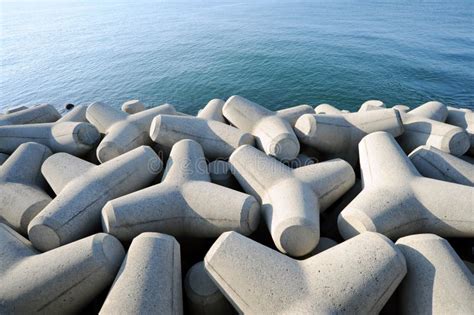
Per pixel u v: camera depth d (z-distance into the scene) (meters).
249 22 38.72
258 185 3.83
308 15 42.25
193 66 20.44
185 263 3.54
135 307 2.36
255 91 16.11
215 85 17.11
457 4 46.31
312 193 3.60
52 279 2.70
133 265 2.66
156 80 18.30
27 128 5.31
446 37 25.59
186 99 15.71
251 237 3.66
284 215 3.13
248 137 4.81
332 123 4.84
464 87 15.71
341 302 2.38
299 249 3.08
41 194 3.99
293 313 2.36
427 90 15.52
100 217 3.54
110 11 71.06
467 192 3.23
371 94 15.27
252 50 23.64
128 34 34.53
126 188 3.89
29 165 4.44
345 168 3.93
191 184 3.72
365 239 2.72
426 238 2.75
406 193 3.39
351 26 32.06
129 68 20.89
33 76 20.45
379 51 21.92
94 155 5.20
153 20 47.78
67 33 37.62
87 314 3.07
